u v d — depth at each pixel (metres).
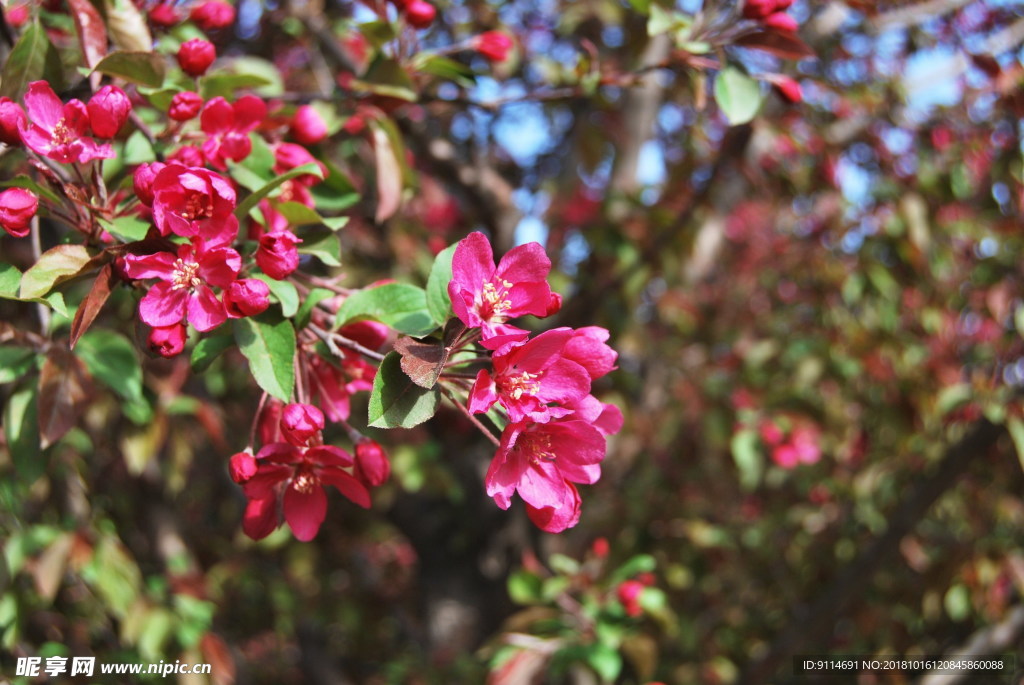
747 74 2.33
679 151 5.80
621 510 5.28
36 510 3.41
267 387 1.49
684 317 5.71
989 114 4.02
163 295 1.47
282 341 1.53
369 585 6.67
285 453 1.52
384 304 1.61
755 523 5.58
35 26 1.75
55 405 1.92
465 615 5.46
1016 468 4.29
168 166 1.45
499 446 1.37
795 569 5.41
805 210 6.11
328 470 1.57
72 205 1.57
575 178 5.18
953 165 4.22
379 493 5.14
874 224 4.67
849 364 4.86
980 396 3.66
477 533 5.44
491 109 2.57
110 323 2.53
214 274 1.48
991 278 4.48
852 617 4.85
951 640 5.52
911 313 5.03
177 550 4.80
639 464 5.70
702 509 5.60
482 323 1.33
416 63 2.42
